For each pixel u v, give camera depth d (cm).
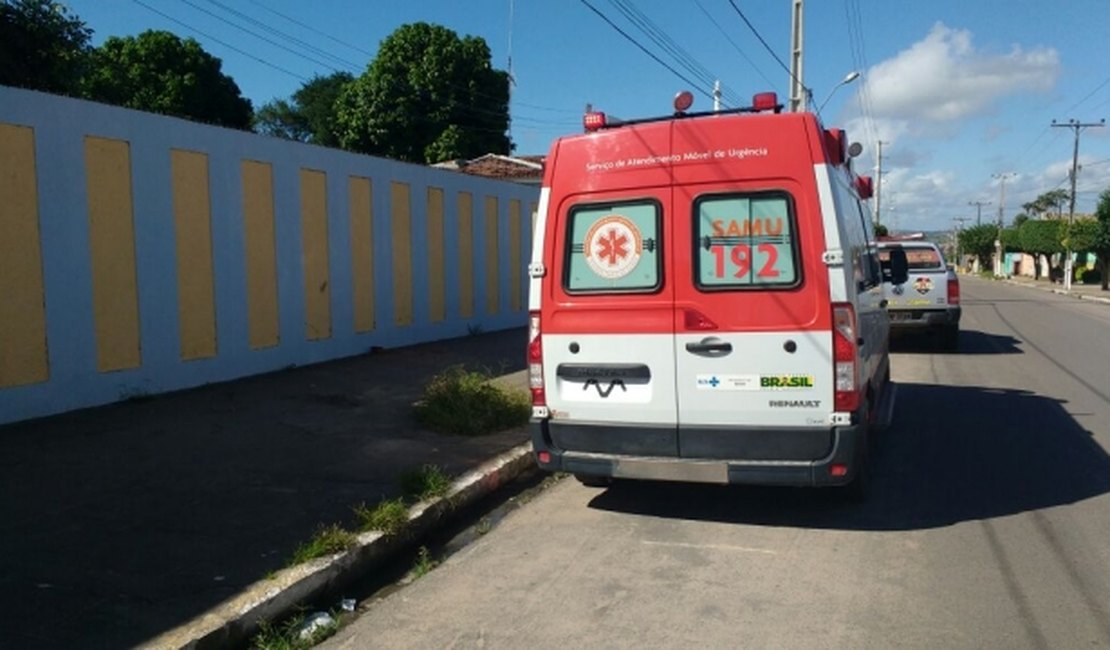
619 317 552
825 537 538
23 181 745
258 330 1019
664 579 474
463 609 443
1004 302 3291
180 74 2886
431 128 3350
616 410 557
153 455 679
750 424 527
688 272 536
